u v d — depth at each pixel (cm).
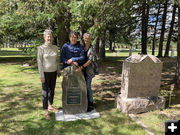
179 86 617
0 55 2147
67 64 392
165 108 427
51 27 961
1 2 770
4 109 418
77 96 394
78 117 377
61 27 839
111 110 417
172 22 1697
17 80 739
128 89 403
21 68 1078
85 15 488
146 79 414
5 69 1042
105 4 493
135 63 395
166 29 1973
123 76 425
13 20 993
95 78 801
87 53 392
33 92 561
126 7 505
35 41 1023
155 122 354
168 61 1426
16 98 501
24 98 501
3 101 475
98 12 500
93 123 351
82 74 393
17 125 340
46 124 346
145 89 419
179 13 603
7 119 365
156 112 403
